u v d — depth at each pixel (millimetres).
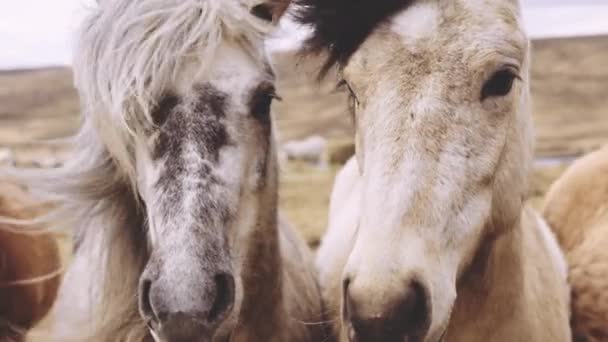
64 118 38688
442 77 2064
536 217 3164
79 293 2742
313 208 11352
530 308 2707
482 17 2107
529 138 2541
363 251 1996
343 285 2066
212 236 2168
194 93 2234
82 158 2475
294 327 2895
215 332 2238
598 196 3785
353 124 2510
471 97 2088
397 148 2047
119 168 2416
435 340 2078
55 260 3514
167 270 2092
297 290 3020
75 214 2553
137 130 2223
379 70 2133
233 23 2326
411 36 2100
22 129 35875
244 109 2336
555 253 3342
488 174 2162
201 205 2146
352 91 2281
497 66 2088
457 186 2082
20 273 3203
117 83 2201
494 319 2604
